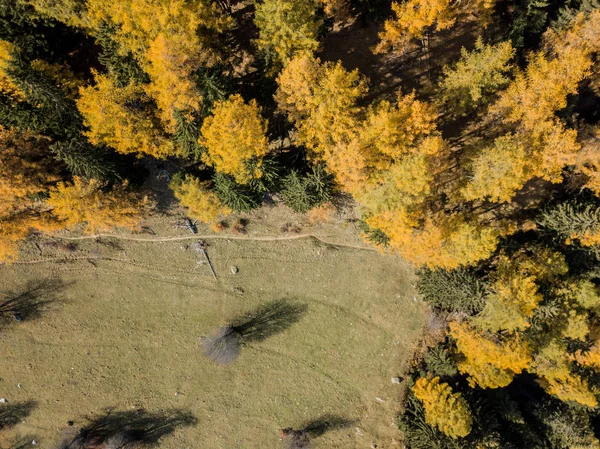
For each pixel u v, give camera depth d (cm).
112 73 2792
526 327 3161
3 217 3247
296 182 3019
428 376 3603
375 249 3731
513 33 2894
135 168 3384
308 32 2547
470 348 3206
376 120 2539
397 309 3784
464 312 3453
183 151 3039
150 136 2872
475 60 2653
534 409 3672
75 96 2870
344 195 3559
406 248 2983
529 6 2778
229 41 3170
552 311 3114
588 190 3206
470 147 2997
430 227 2844
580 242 3184
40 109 2748
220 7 3092
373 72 3278
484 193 2817
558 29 2781
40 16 2661
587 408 3512
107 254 3781
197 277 3806
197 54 2511
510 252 3375
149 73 2619
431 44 3228
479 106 3098
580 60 2511
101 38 2686
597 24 2495
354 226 3681
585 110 3272
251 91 3152
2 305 3781
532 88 2631
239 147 2656
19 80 2533
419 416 3516
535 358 3238
